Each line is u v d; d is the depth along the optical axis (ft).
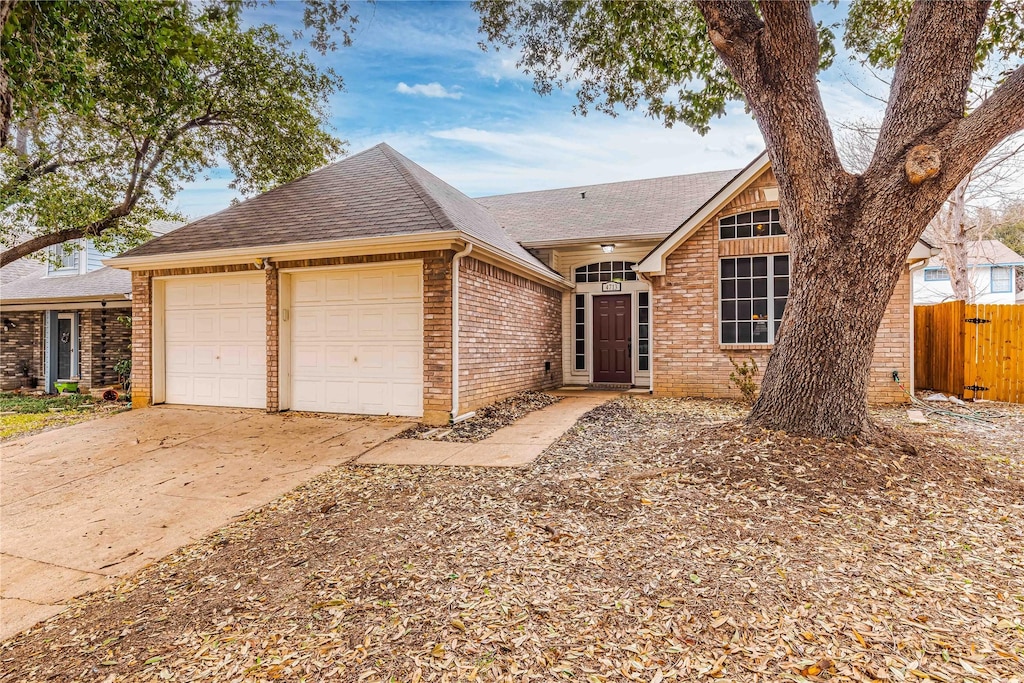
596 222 42.50
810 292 16.03
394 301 27.50
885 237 15.02
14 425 30.25
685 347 33.37
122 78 28.84
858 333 15.66
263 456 21.40
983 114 13.65
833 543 10.91
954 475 14.29
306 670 7.88
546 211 46.65
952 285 47.93
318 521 14.29
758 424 16.79
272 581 11.06
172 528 14.83
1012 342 29.43
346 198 30.91
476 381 28.12
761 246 31.42
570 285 41.73
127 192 38.14
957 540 11.13
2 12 7.99
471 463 18.74
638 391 37.96
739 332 32.40
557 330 41.88
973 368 29.94
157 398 31.60
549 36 24.20
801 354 16.25
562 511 13.12
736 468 14.52
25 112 21.50
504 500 14.39
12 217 37.70
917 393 31.91
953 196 46.29
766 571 9.86
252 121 39.47
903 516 12.12
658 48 24.38
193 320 31.37
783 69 15.46
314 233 27.40
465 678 7.43
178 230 32.30
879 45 24.43
